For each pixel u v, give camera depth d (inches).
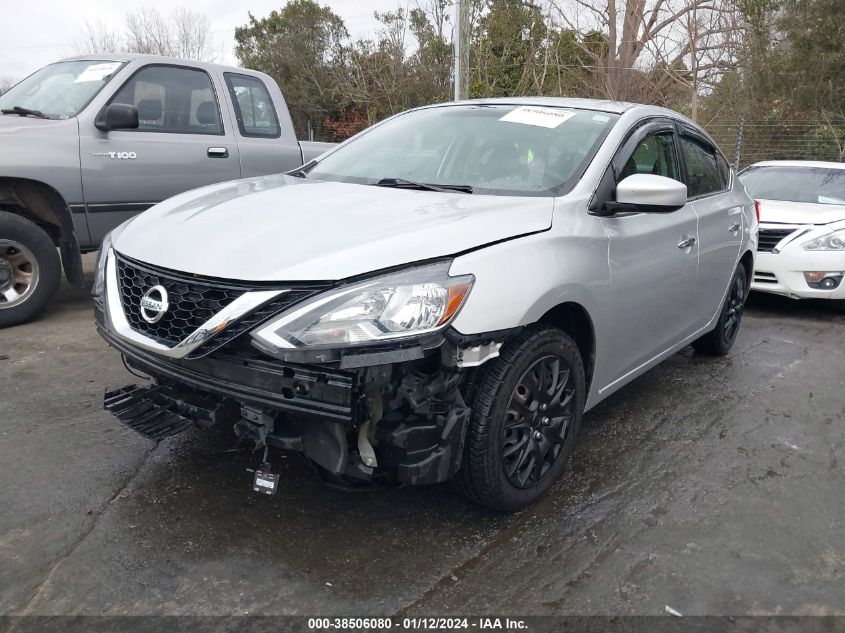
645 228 138.3
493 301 99.1
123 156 216.1
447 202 117.2
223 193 131.7
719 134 751.7
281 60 1142.3
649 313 143.9
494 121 148.5
